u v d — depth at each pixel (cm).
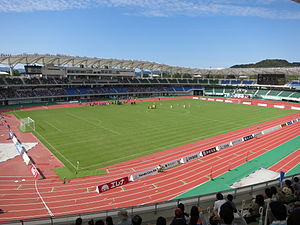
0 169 2697
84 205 1994
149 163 2958
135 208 1291
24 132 4338
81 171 2683
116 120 5478
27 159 2855
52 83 8800
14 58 7350
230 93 11512
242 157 3178
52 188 2283
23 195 2136
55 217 1265
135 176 2483
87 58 8444
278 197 929
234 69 10806
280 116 6412
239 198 1409
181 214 719
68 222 1295
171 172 2691
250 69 10262
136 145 3641
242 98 10819
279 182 1520
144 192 2233
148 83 11494
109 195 2170
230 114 6600
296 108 7738
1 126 4800
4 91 7881
